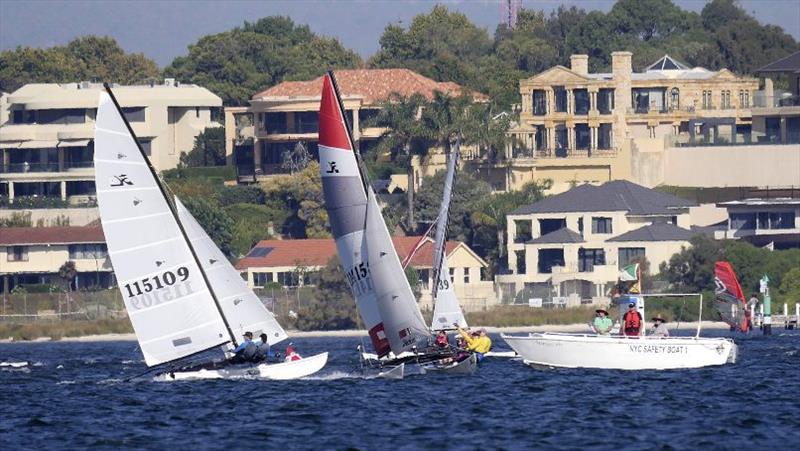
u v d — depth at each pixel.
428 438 178.50
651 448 169.88
